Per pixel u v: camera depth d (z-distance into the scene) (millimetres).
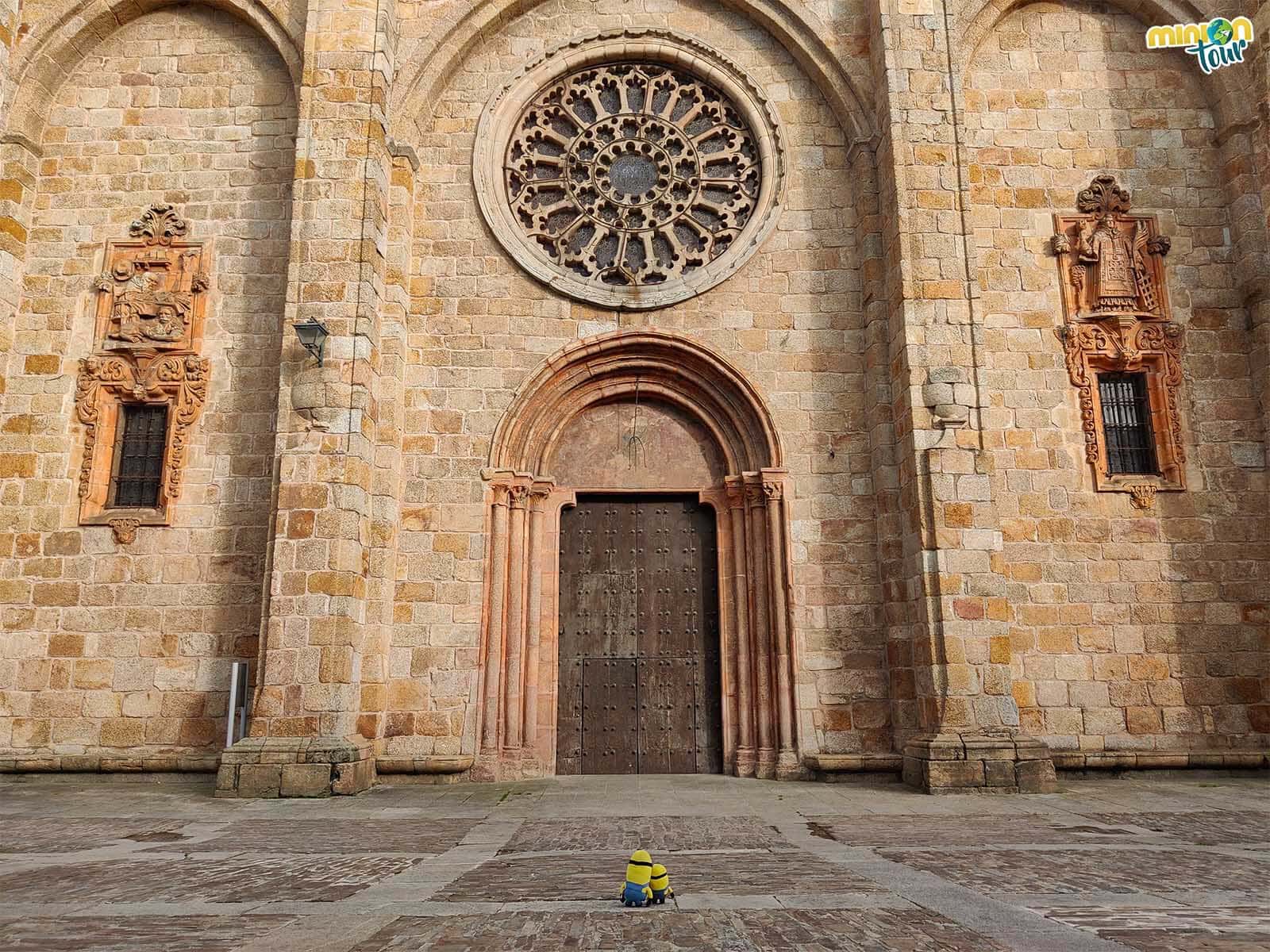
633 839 8781
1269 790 12477
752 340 15445
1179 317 15461
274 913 5719
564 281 15586
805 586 14500
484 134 16094
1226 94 15820
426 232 15766
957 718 12602
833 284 15641
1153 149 16094
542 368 15211
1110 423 15367
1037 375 15219
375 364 14297
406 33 15961
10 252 15281
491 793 12406
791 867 7223
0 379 14945
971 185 15578
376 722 13625
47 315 15414
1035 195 15891
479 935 5105
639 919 5480
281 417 13508
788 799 11688
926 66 15133
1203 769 13891
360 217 14258
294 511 13125
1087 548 14633
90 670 14156
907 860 7539
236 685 13445
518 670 14359
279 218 15781
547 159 16344
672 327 15500
